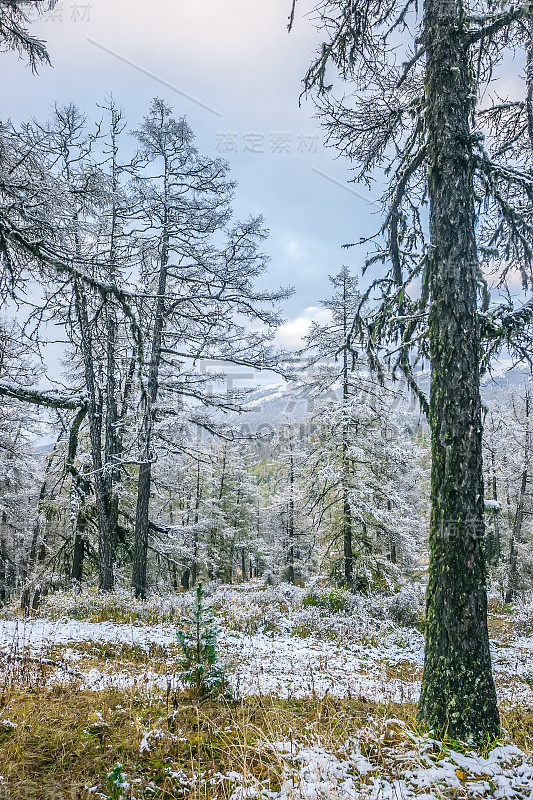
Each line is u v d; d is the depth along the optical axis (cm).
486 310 522
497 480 2455
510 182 473
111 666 671
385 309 631
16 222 720
